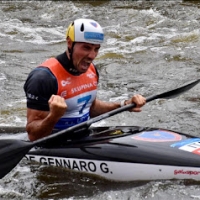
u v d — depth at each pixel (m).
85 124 14.23
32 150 15.37
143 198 13.59
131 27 35.12
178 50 29.78
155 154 14.16
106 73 26.47
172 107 21.47
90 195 13.96
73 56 14.08
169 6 39.75
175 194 13.57
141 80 25.27
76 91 14.63
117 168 14.36
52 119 13.64
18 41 32.84
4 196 14.22
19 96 23.05
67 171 14.99
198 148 14.29
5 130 17.12
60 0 43.41
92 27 13.83
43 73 14.08
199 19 35.88
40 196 14.13
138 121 20.25
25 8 41.62
